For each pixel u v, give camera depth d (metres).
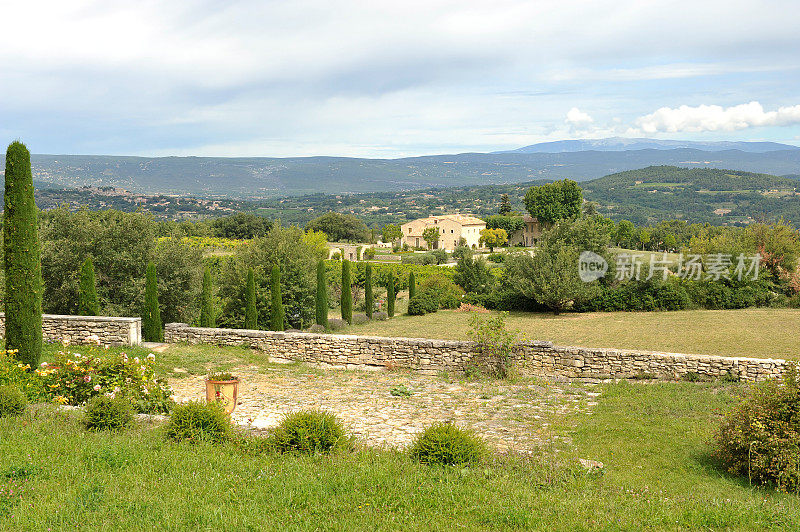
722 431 7.55
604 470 7.05
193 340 16.28
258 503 5.73
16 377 9.90
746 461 7.06
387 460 7.05
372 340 14.78
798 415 6.82
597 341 25.25
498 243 102.81
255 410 10.30
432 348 14.34
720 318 28.31
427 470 6.81
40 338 12.03
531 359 13.76
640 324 28.47
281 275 28.42
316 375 13.72
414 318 35.03
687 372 12.73
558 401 11.26
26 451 6.80
